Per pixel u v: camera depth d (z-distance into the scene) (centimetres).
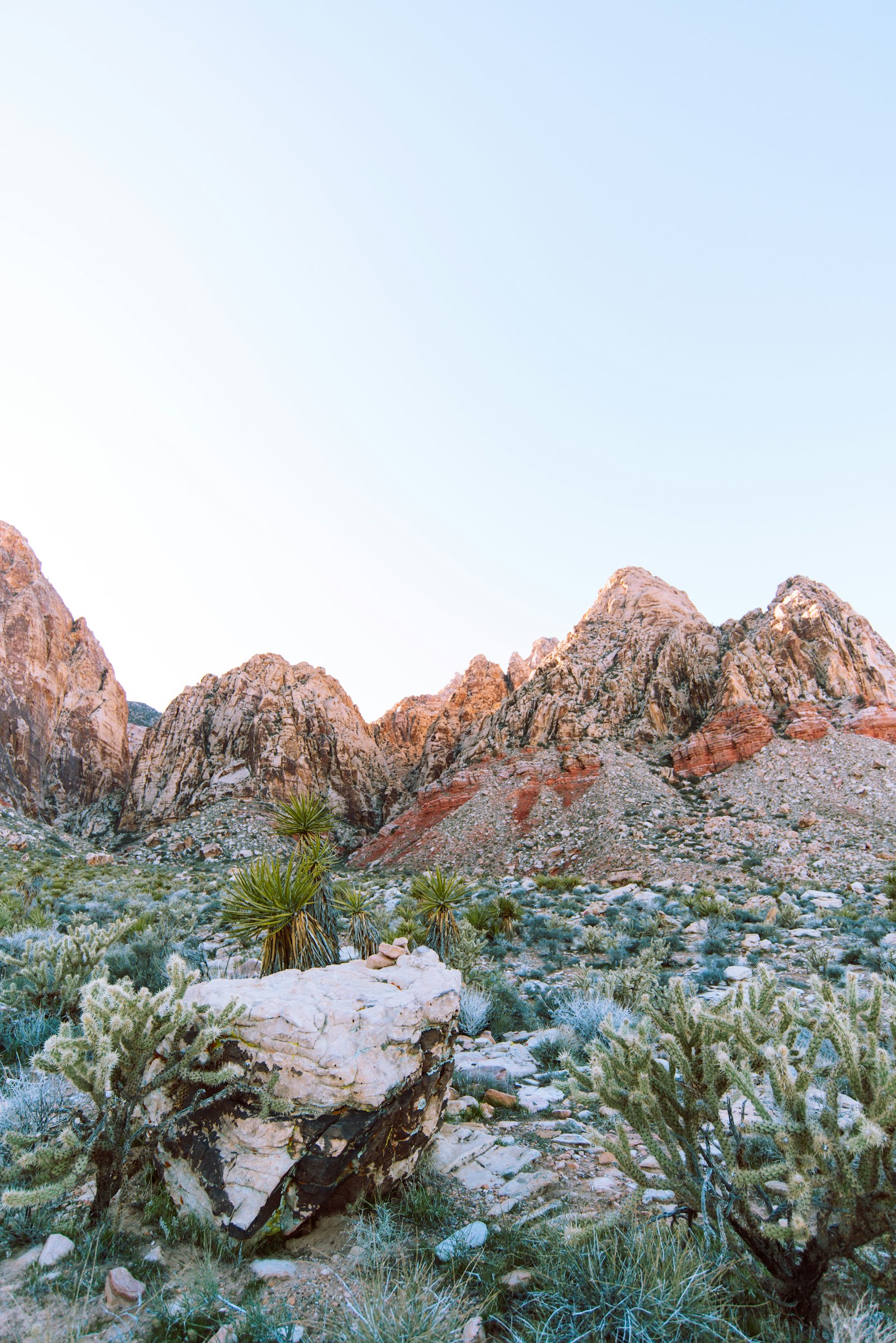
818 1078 376
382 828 6862
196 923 2091
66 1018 840
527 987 1329
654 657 6781
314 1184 443
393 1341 329
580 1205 482
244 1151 456
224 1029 490
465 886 1450
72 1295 378
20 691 7594
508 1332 349
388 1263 413
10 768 7088
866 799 4122
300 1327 351
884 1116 303
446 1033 584
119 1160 454
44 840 5519
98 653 9306
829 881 3122
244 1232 419
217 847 5906
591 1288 359
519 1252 420
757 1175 322
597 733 6059
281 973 635
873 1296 354
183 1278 398
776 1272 354
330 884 912
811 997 1088
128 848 6481
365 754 8900
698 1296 343
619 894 2902
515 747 6569
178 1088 506
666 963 1628
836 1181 313
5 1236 428
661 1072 396
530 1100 709
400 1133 503
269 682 8931
